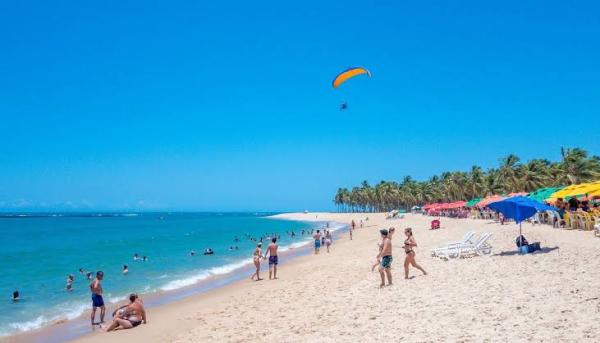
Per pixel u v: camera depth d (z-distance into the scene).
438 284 13.55
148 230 93.62
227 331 11.62
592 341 7.18
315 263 27.52
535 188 70.94
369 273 18.95
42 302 19.28
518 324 8.49
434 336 8.44
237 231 86.75
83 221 174.88
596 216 24.72
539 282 11.93
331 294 14.91
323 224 125.25
